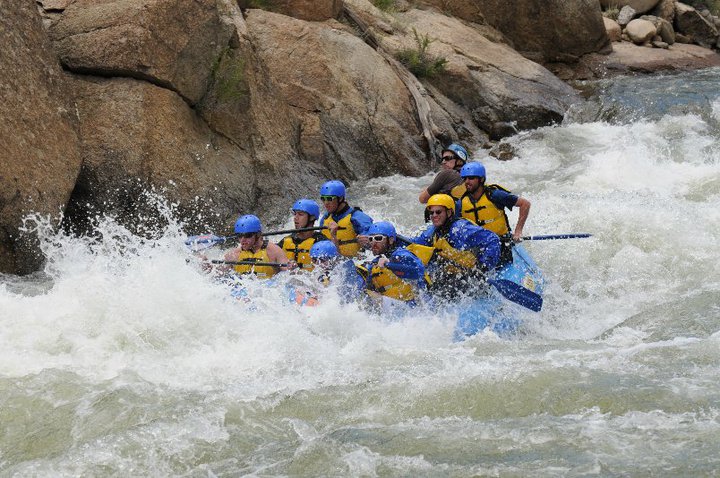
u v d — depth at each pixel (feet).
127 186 88.94
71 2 97.35
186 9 96.37
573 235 76.43
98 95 91.45
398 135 120.98
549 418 49.01
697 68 175.11
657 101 143.54
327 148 113.80
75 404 52.19
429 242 75.15
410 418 50.37
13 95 79.77
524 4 165.48
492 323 69.72
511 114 140.26
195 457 46.83
